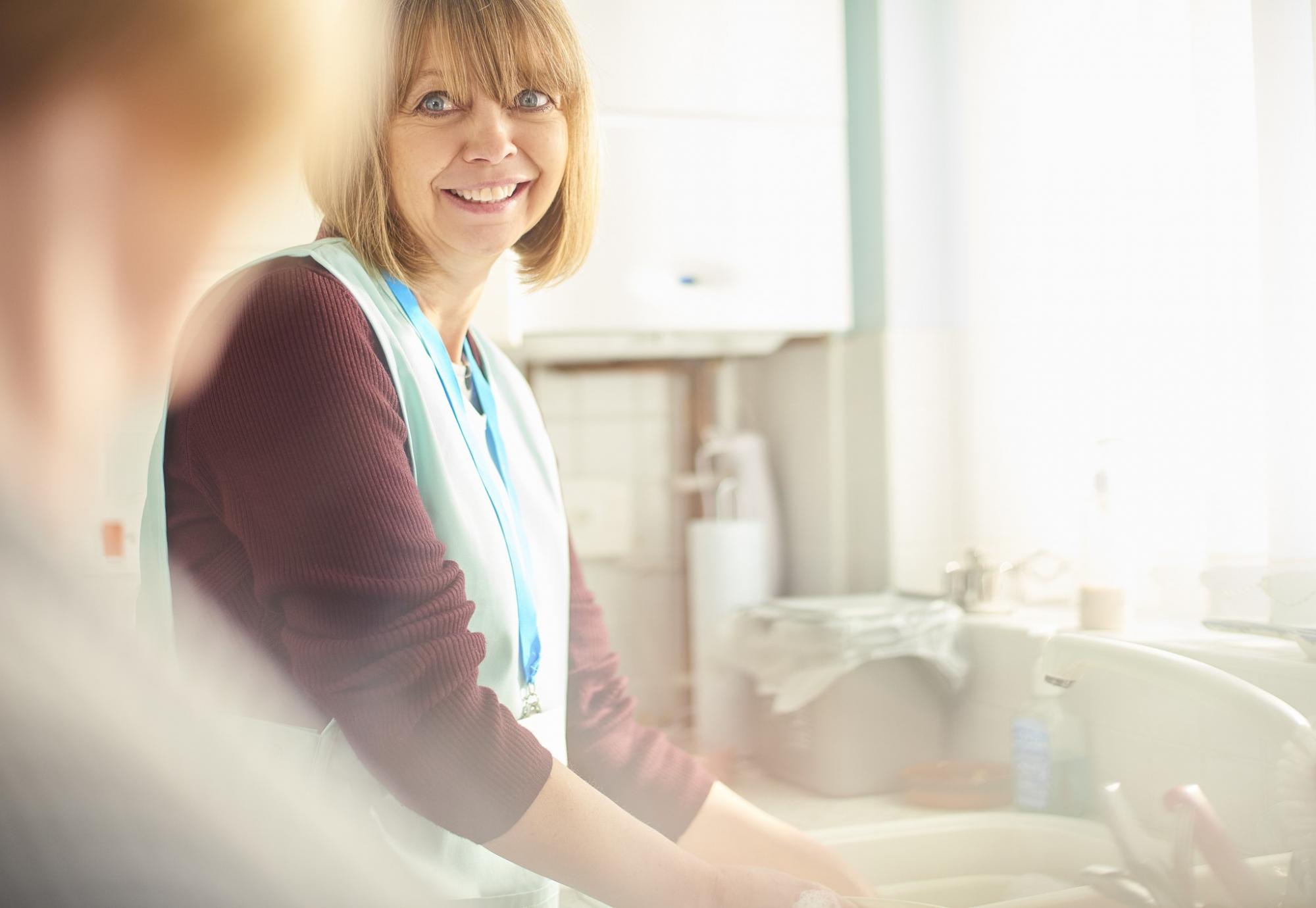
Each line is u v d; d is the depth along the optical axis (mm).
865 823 1323
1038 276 1572
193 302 308
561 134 798
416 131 744
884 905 774
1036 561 1614
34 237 291
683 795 891
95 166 289
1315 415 1030
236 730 417
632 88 1637
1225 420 1200
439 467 714
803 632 1529
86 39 284
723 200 1685
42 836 340
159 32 286
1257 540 1167
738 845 885
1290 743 822
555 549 880
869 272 1783
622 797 894
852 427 1825
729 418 2086
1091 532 1329
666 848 652
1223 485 1200
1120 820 949
